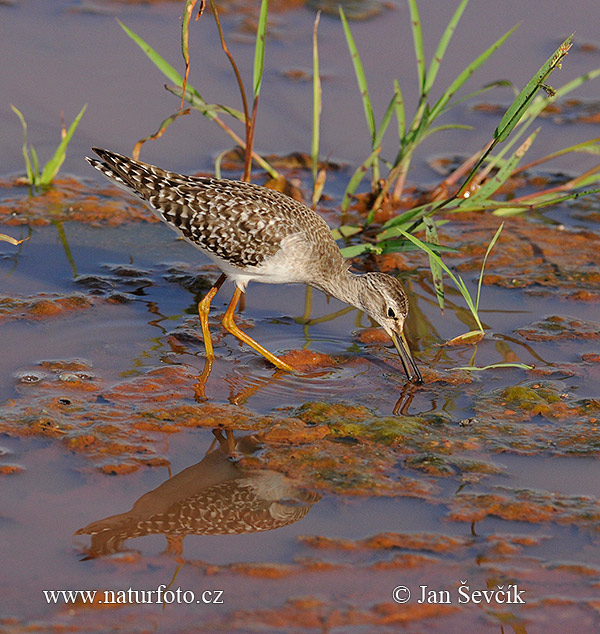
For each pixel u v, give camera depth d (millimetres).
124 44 19969
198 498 9352
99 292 13438
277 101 18609
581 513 9188
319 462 9984
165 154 16891
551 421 10875
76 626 7586
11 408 10523
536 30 20906
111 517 8953
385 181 15609
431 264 12922
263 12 13438
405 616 7812
